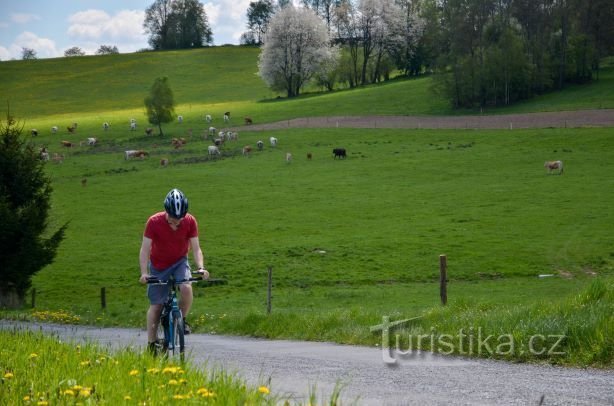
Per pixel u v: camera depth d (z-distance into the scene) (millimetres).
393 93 183375
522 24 177750
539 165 99688
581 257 57250
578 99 151500
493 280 53250
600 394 10539
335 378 12711
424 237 66938
